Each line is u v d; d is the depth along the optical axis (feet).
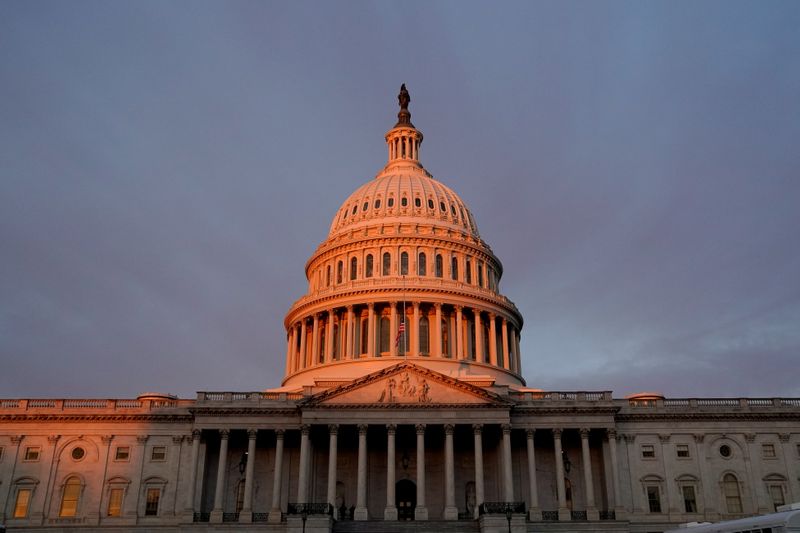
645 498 266.57
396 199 378.94
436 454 277.85
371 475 273.75
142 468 269.23
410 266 352.90
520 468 272.51
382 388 264.52
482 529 225.15
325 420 260.42
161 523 261.03
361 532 232.73
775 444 275.59
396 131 425.28
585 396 278.05
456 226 376.48
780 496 269.03
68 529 258.78
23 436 272.51
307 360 346.54
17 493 265.75
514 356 353.72
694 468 271.49
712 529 174.60
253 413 268.00
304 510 225.56
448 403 261.44
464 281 357.41
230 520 255.50
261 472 272.51
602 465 272.72
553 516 258.78
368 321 332.80
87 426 274.36
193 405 267.80
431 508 271.08
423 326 335.67
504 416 261.24
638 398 288.10
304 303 348.79
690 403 281.54
